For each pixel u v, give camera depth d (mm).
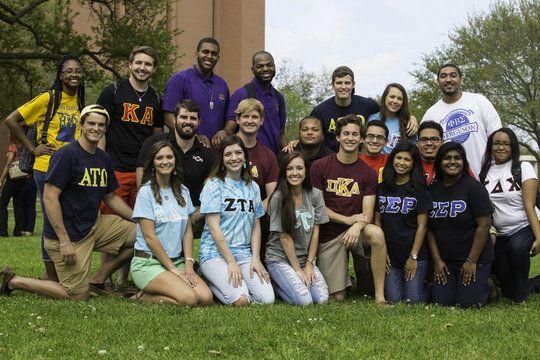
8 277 6082
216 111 7426
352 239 6328
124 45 19297
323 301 6227
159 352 4211
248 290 6117
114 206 6496
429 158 6664
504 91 33219
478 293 6148
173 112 7102
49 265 6305
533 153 33969
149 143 6605
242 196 6285
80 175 6086
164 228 6117
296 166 6258
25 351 4160
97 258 9414
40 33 19547
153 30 19891
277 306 5820
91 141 6113
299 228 6340
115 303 5871
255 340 4520
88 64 20234
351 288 7375
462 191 6203
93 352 4184
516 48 32375
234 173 6305
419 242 6320
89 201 6152
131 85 7117
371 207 6590
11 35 20234
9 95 21031
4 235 13008
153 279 5926
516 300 6598
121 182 7090
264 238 6836
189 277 5988
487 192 6195
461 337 4734
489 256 6234
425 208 6281
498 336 4766
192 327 4852
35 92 21109
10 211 22641
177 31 21109
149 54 7020
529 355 4270
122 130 7090
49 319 5066
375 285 6352
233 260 6109
